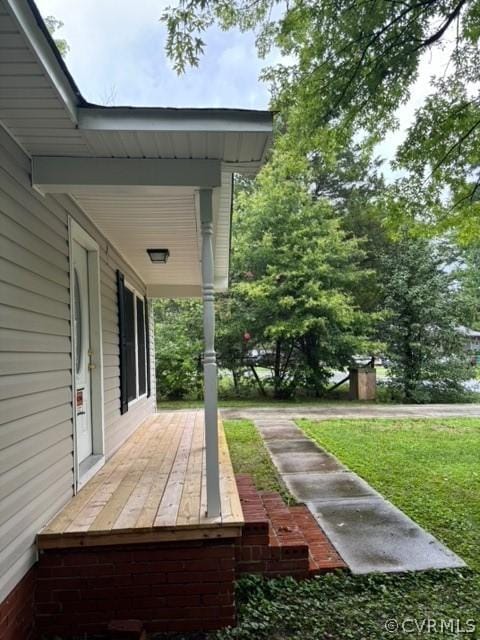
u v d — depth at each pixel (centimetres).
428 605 261
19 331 231
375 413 994
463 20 429
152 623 250
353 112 484
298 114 492
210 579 253
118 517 263
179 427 603
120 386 489
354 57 449
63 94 201
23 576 229
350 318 1198
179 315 1395
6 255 219
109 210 359
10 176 228
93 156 259
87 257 402
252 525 293
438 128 499
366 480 488
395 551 318
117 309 491
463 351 1263
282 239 1244
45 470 259
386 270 1315
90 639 245
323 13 425
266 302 1216
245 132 233
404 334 1242
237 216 1288
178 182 265
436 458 579
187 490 314
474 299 1252
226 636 244
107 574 250
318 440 697
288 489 460
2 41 166
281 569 292
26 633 231
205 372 269
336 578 288
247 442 690
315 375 1274
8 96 198
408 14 421
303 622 251
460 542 336
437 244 1250
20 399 229
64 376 298
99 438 395
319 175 1478
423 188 542
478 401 1237
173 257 556
